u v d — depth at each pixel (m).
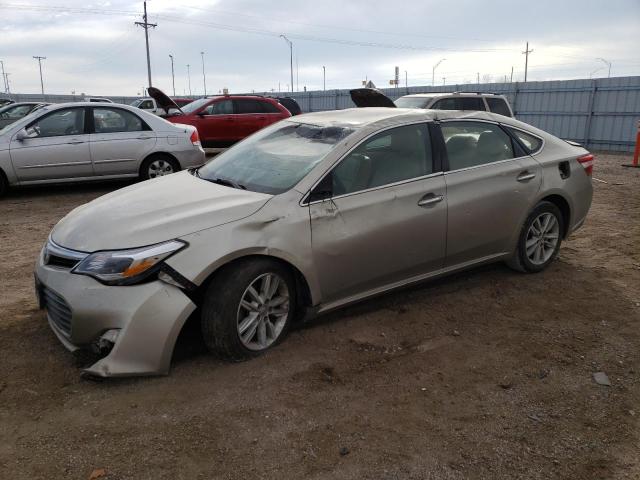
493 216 4.65
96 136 9.18
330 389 3.32
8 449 2.73
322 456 2.74
